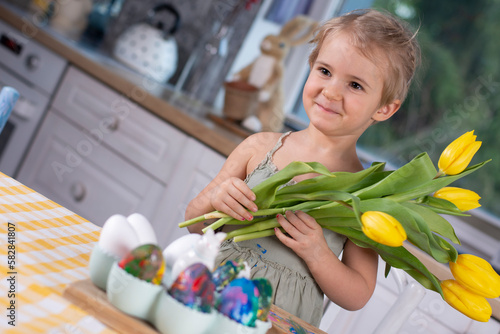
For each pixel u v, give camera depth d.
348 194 0.72
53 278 0.60
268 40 2.20
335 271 0.95
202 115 2.06
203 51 2.46
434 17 2.24
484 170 2.07
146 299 0.55
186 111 1.95
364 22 0.95
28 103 2.20
